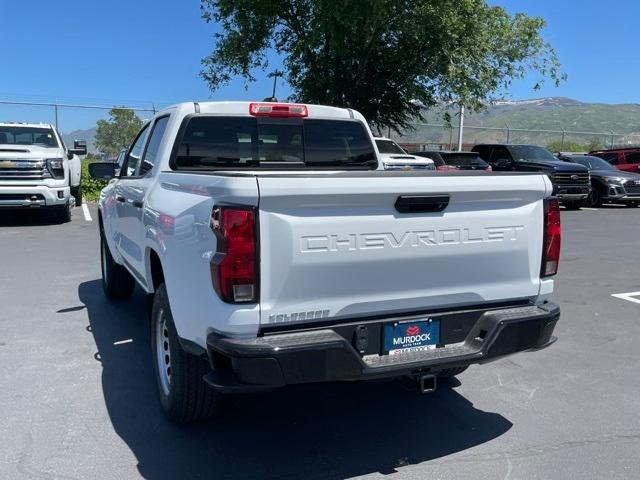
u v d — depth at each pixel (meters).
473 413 4.29
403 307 3.44
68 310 6.67
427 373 3.45
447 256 3.46
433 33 18.58
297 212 3.11
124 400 4.39
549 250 3.77
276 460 3.62
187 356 3.70
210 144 4.78
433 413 4.29
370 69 19.97
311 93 20.08
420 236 3.36
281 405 4.40
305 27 19.61
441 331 3.55
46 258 9.66
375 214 3.25
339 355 3.16
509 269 3.66
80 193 17.28
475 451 3.74
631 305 7.27
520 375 5.01
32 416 4.11
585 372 5.09
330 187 3.09
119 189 5.73
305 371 3.11
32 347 5.48
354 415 4.25
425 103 20.08
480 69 20.03
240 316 3.06
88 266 9.05
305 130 5.15
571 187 18.83
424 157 19.00
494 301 3.68
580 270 9.38
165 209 3.87
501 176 3.52
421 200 3.31
